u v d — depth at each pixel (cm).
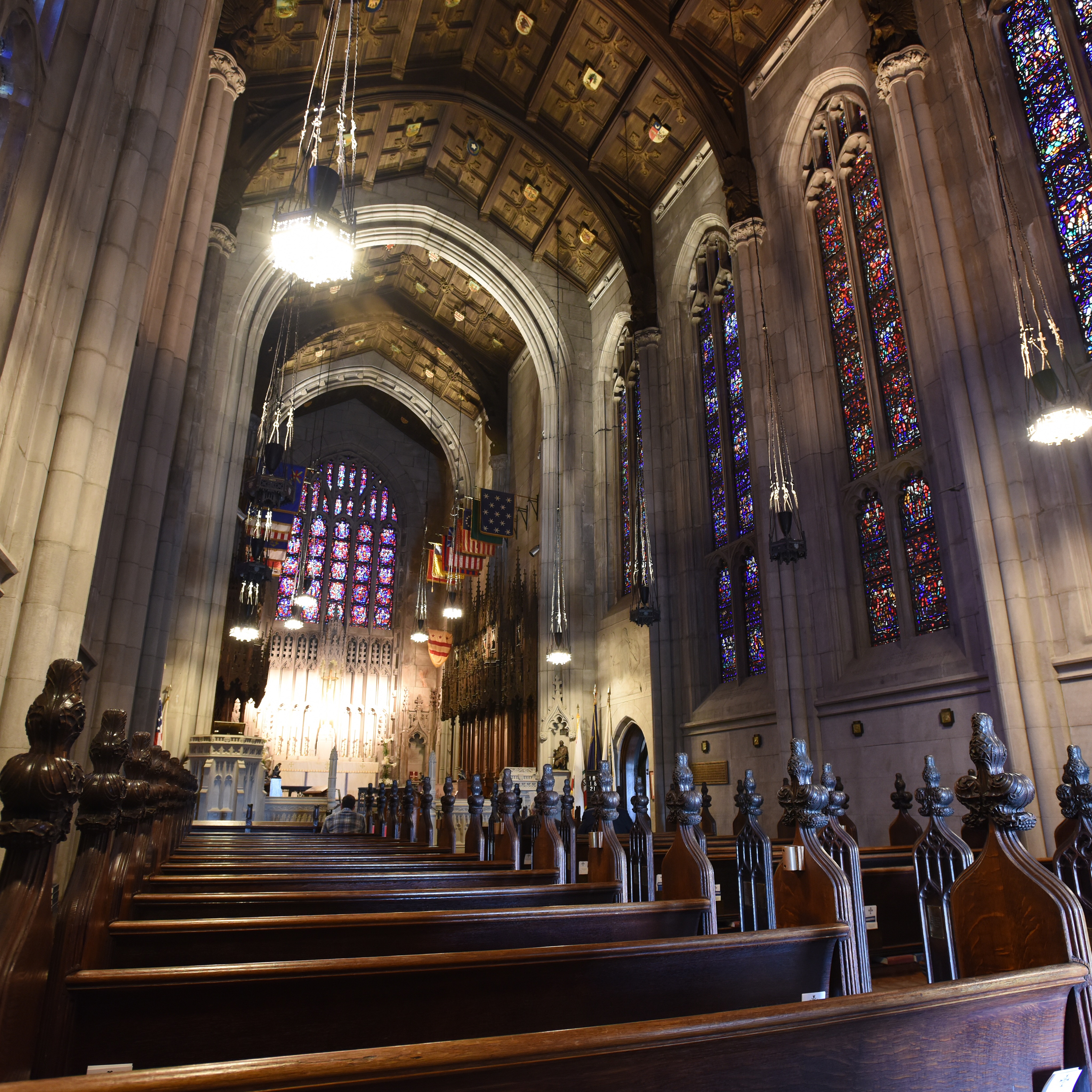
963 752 1130
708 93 1827
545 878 603
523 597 2661
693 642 1894
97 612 948
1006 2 1199
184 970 234
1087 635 929
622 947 284
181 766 788
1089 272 1057
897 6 1303
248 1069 137
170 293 1142
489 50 2136
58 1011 223
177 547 1249
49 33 626
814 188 1645
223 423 2070
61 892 662
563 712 2339
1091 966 256
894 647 1329
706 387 2052
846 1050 198
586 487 2552
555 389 2639
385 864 673
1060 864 409
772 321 1655
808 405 1555
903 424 1391
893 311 1434
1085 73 1087
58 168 626
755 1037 185
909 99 1258
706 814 1236
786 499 1462
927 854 429
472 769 2891
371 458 3878
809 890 365
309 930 324
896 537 1352
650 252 2286
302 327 2948
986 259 1116
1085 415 833
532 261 2684
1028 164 1132
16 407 577
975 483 1059
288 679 3400
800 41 1677
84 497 666
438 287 2992
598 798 553
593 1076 167
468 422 3622
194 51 855
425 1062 149
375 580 3712
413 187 2573
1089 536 950
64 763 196
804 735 1431
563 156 2255
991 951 281
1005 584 1006
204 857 739
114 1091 129
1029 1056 229
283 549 2238
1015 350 1054
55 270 624
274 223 874
